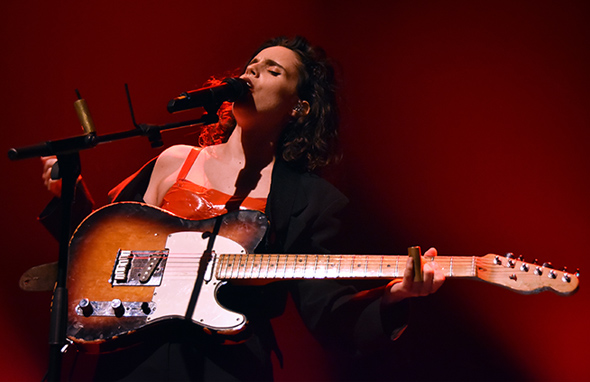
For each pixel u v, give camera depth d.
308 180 2.68
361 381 3.78
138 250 2.41
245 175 2.68
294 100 2.80
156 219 2.47
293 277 2.29
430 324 3.78
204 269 2.33
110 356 2.29
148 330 2.26
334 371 3.81
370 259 2.29
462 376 3.70
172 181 2.71
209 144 3.08
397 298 2.27
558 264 3.79
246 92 2.63
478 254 3.90
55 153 1.99
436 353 3.75
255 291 2.42
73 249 2.42
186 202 2.59
